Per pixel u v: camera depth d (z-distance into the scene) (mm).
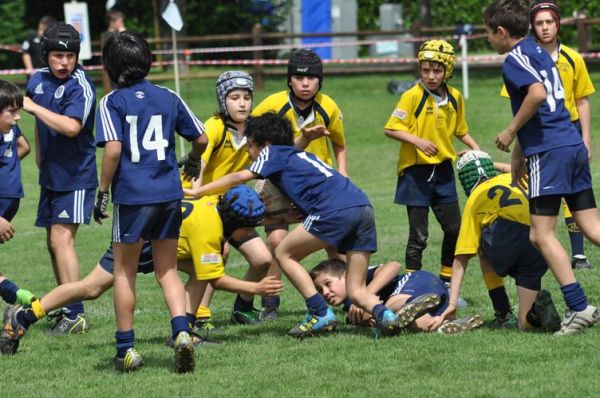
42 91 21797
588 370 16047
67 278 22016
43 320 23047
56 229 22172
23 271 29906
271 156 19406
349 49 87562
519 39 19469
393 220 35000
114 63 17531
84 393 16250
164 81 77000
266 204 21594
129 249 17484
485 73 76000
